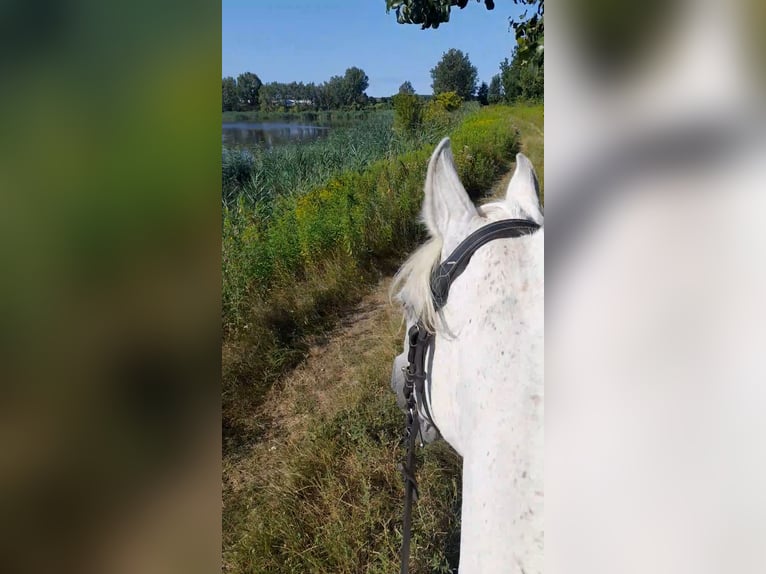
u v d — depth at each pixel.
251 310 3.89
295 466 2.82
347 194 4.75
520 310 1.13
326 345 3.77
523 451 0.99
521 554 0.92
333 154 5.32
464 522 1.04
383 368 3.43
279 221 4.45
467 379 1.19
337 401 3.24
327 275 4.32
